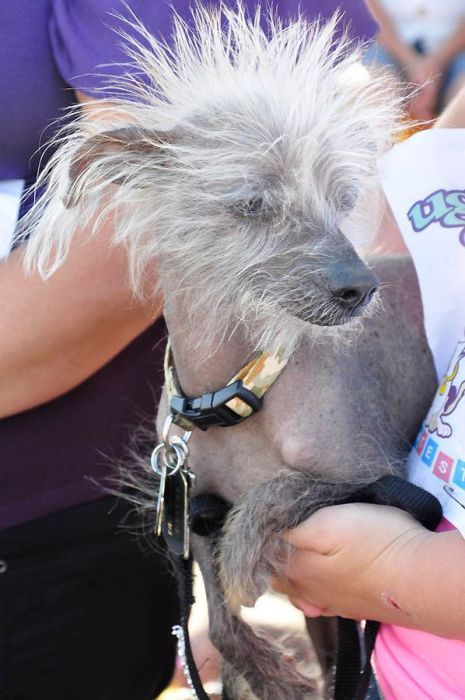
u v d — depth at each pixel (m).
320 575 1.96
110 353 2.41
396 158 2.23
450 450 1.91
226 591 2.13
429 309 2.16
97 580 2.65
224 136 2.00
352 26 2.47
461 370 1.96
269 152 1.96
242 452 2.18
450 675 1.90
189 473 2.07
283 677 2.29
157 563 2.72
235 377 2.04
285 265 1.94
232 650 2.28
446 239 2.14
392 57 3.98
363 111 2.16
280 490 2.10
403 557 1.79
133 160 2.08
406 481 1.96
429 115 3.45
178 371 2.13
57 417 2.53
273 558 2.07
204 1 2.25
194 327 2.06
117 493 2.55
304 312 1.94
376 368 2.26
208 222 2.00
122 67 2.17
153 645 2.79
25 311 2.26
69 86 2.29
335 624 2.46
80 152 2.06
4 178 2.37
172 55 2.17
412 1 4.00
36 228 2.13
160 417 2.29
